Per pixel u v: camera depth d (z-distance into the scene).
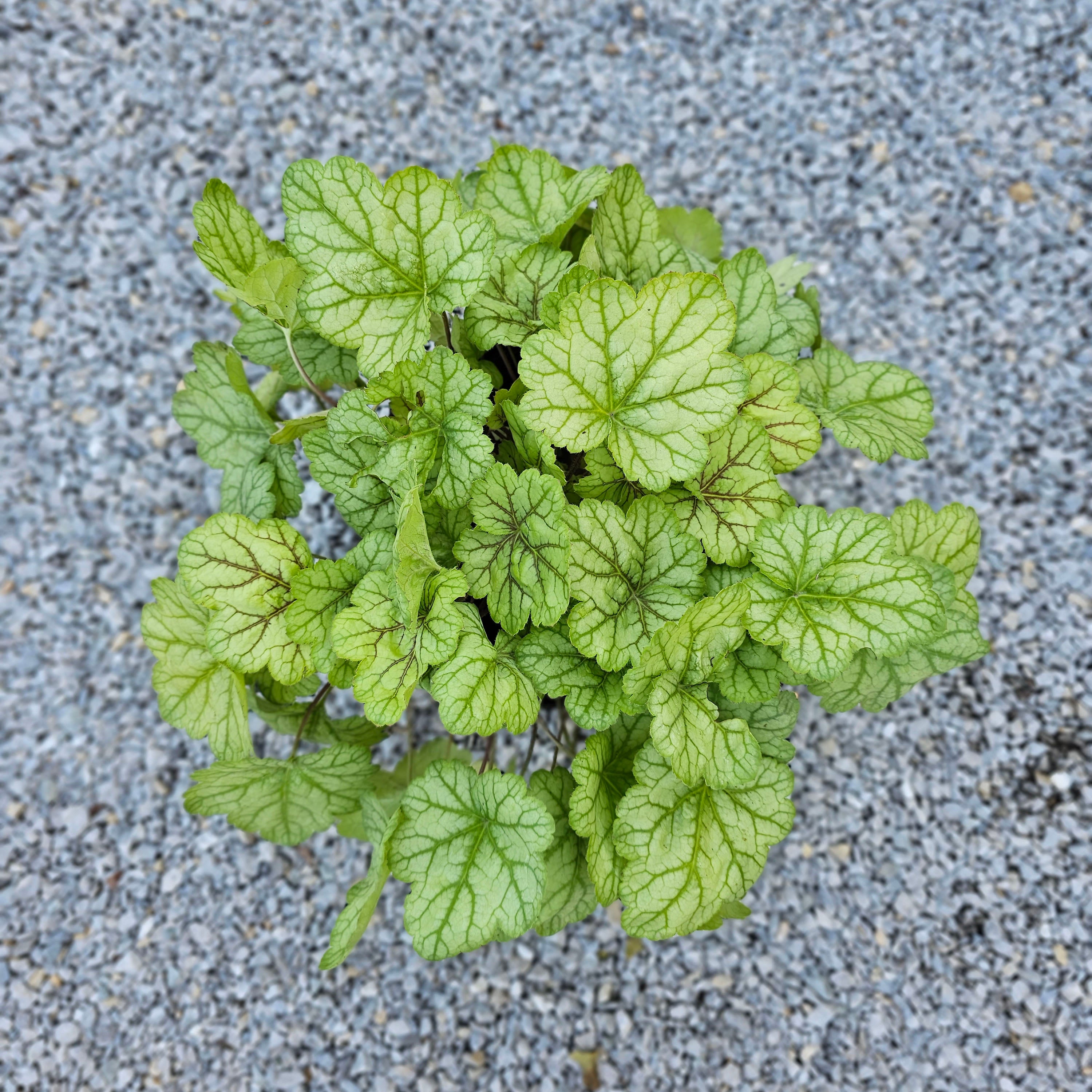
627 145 1.15
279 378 0.79
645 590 0.67
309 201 0.64
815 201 1.14
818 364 0.76
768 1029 0.95
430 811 0.69
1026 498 1.07
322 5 1.18
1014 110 1.15
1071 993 0.96
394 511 0.69
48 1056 0.96
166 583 0.72
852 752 1.01
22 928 0.99
